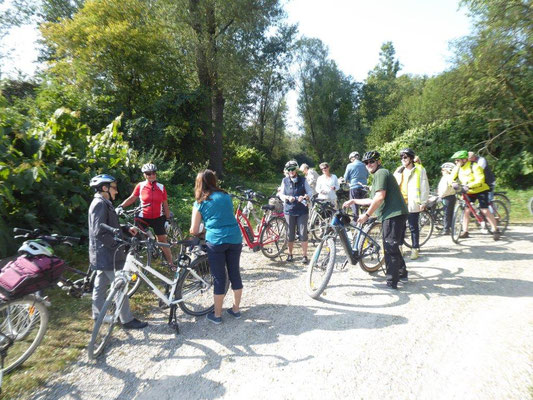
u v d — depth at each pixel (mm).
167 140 16031
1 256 4520
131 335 3523
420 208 5422
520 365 2672
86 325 3695
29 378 2826
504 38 10727
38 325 3160
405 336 3264
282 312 3920
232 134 28141
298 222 5555
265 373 2842
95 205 3297
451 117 13008
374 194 4309
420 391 2518
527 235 6633
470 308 3738
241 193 6098
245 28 16406
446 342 3123
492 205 6605
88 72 14609
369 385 2619
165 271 5188
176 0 15078
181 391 2676
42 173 5004
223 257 3621
